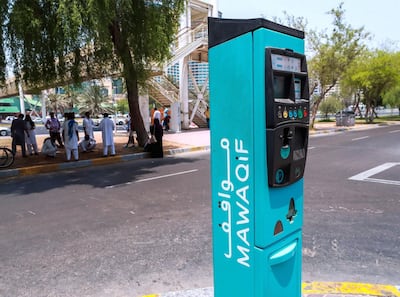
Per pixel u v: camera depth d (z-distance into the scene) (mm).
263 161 1867
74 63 10961
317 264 3500
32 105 68000
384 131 22391
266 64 1800
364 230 4410
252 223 1947
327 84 23141
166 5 11078
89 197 6465
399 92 38344
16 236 4488
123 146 13945
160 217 5109
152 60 12516
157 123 11969
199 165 10109
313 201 5762
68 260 3725
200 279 3250
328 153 11805
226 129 2006
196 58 25531
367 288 2951
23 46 9852
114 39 11172
